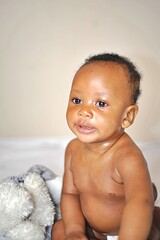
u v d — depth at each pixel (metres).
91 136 0.70
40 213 0.84
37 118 2.40
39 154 1.97
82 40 2.32
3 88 2.36
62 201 0.83
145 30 2.29
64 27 2.31
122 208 0.74
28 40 2.32
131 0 2.27
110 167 0.73
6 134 2.39
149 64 2.30
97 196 0.76
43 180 0.92
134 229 0.65
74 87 0.71
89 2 2.28
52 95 2.38
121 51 2.31
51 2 2.29
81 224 0.79
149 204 0.67
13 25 2.30
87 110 0.69
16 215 0.77
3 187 0.79
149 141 2.31
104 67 0.70
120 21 2.29
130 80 0.71
